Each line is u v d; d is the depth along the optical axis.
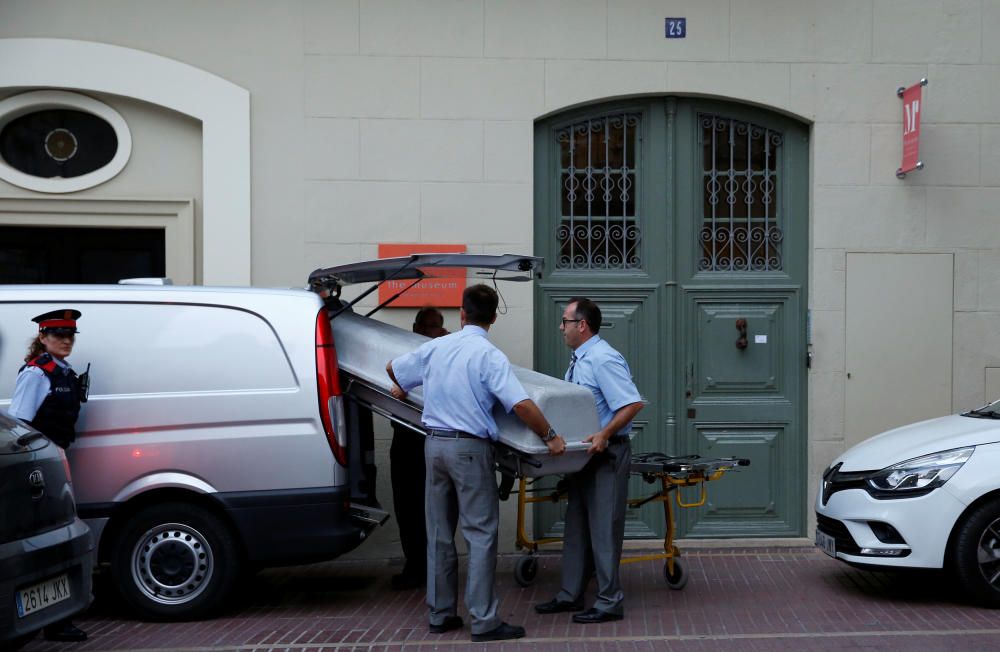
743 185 8.43
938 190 8.39
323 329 6.22
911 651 5.41
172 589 6.07
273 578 7.43
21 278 8.35
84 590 5.09
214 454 6.05
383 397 6.45
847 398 8.34
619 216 8.44
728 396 8.42
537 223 8.38
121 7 8.08
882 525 6.31
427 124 8.22
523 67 8.25
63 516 5.02
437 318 7.50
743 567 7.56
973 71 8.41
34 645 5.60
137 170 8.23
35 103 8.11
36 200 8.15
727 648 5.54
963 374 8.38
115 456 6.03
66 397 5.83
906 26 8.41
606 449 6.07
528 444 5.68
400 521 7.05
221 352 6.16
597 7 8.27
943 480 6.19
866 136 8.37
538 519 8.26
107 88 8.05
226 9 8.13
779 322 8.45
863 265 8.36
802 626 5.96
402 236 8.20
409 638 5.76
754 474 8.40
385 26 8.20
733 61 8.33
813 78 8.36
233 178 8.12
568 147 8.45
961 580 6.16
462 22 8.22
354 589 7.07
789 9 8.35
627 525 8.38
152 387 6.11
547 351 8.34
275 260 8.16
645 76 8.29
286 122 8.16
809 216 8.46
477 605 5.67
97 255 8.40
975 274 8.41
